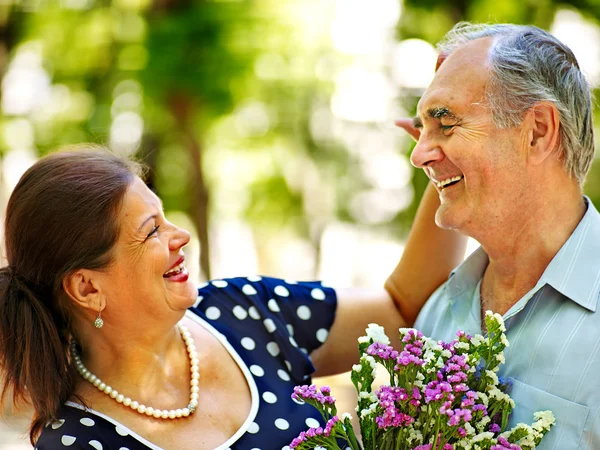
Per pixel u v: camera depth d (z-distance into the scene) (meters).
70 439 1.64
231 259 8.81
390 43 5.75
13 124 5.78
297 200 6.58
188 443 1.71
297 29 5.61
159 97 5.26
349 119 6.21
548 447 1.58
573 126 1.67
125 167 1.76
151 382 1.76
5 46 5.81
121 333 1.74
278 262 7.58
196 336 1.88
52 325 1.71
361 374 1.58
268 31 5.46
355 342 2.08
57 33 5.73
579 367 1.59
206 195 5.87
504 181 1.67
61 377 1.72
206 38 5.27
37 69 5.84
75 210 1.68
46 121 5.69
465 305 1.89
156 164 5.55
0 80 5.79
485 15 4.82
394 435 1.57
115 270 1.70
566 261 1.67
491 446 1.44
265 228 6.72
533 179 1.67
